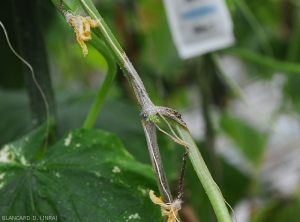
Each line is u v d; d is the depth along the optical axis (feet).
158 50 3.27
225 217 1.13
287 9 3.56
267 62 2.55
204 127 2.41
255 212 3.47
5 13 2.36
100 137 1.47
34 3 1.75
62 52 3.84
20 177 1.40
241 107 5.13
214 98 3.72
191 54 2.18
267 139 3.48
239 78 4.53
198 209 2.64
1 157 1.45
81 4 1.16
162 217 1.36
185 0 2.10
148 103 1.16
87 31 1.13
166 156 1.90
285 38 3.61
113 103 2.36
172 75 3.56
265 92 5.10
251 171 3.74
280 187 4.16
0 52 2.50
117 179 1.40
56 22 2.95
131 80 1.17
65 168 1.41
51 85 1.86
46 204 1.36
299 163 4.79
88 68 4.50
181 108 4.33
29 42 1.76
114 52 1.16
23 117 2.30
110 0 3.11
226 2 2.35
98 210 1.35
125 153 1.46
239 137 3.81
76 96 2.53
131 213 1.35
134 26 3.04
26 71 1.79
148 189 1.39
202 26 2.14
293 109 3.65
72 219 1.33
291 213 3.32
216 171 2.32
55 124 1.88
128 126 2.18
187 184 2.60
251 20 3.16
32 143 1.49
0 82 2.60
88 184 1.39
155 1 3.51
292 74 3.34
